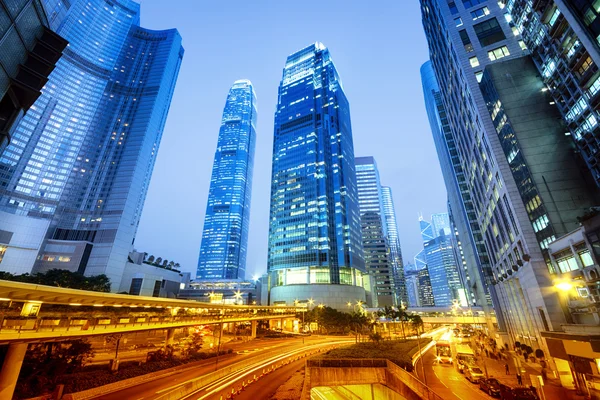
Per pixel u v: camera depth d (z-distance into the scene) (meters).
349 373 30.56
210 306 70.56
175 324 52.28
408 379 26.30
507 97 51.31
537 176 44.78
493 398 27.95
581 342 30.42
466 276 168.00
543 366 39.75
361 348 44.62
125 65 191.12
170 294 170.00
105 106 171.00
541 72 50.31
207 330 97.88
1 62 35.81
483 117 56.41
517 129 48.56
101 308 51.03
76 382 30.33
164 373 41.31
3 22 35.19
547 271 42.34
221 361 52.66
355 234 170.88
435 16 78.06
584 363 30.36
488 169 60.19
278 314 108.62
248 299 189.25
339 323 106.38
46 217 133.88
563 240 38.56
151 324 45.75
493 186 58.66
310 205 164.12
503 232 57.81
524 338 54.19
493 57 59.16
